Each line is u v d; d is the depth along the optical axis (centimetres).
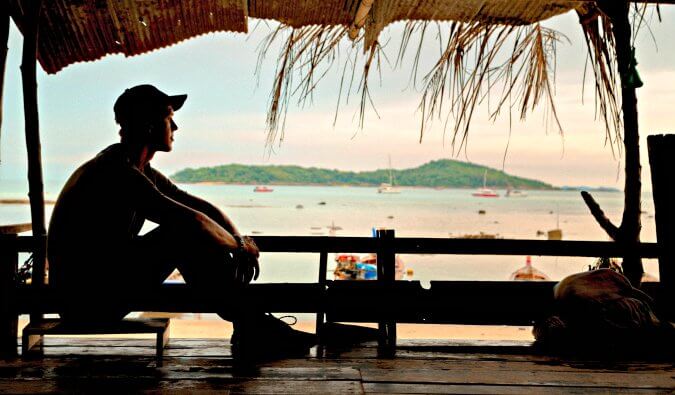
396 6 421
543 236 4456
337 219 5831
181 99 353
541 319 412
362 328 417
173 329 859
